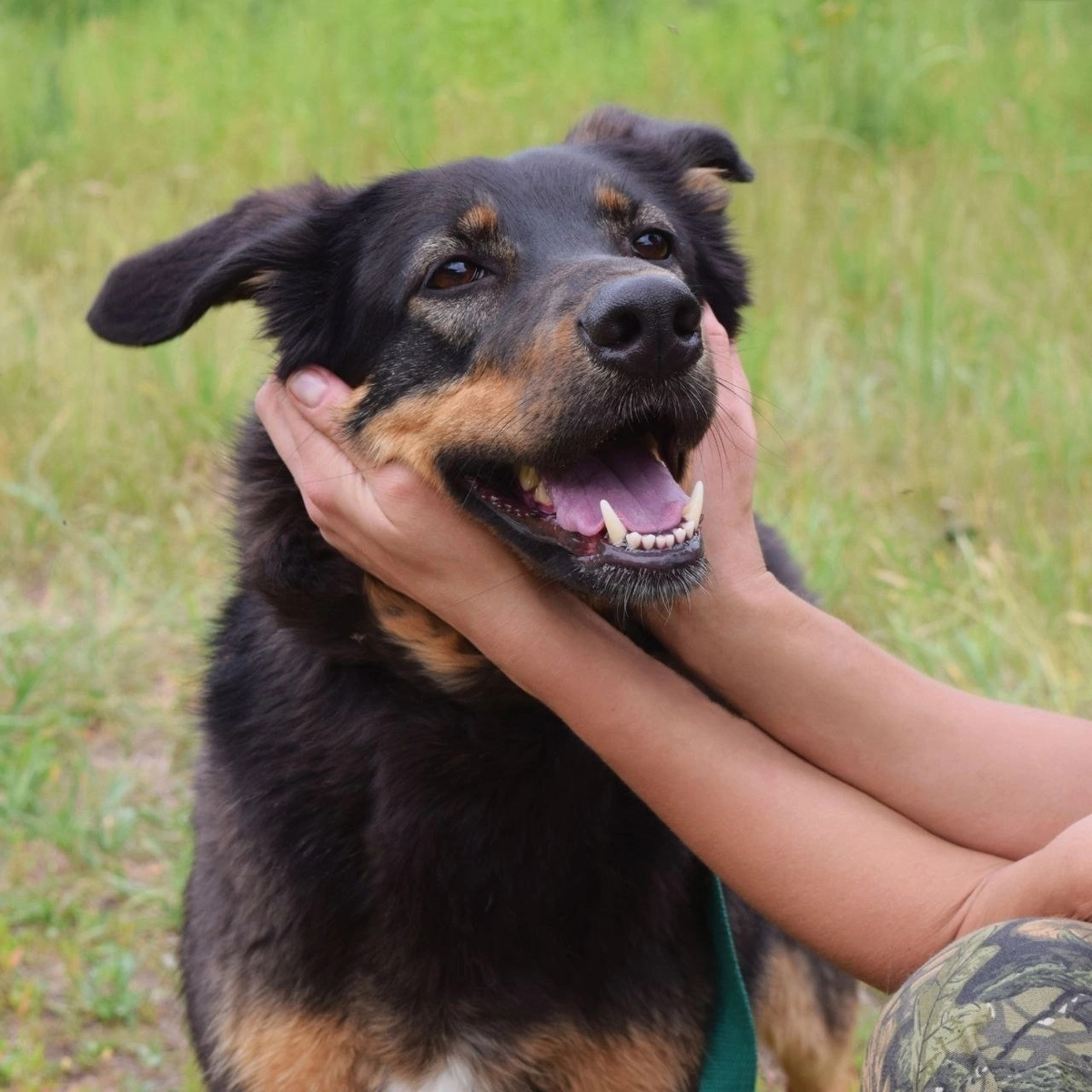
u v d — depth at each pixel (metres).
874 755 2.68
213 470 6.15
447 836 3.00
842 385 6.96
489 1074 3.01
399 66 9.83
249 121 9.73
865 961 2.52
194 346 6.95
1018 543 5.78
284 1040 2.99
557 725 2.99
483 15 10.13
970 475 6.17
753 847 2.55
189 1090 3.82
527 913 2.99
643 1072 3.01
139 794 4.98
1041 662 4.91
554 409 2.74
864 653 2.71
